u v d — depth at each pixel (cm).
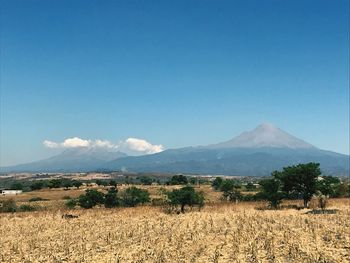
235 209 6022
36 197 12744
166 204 7206
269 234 3444
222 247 2948
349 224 3975
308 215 4928
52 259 2767
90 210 6681
